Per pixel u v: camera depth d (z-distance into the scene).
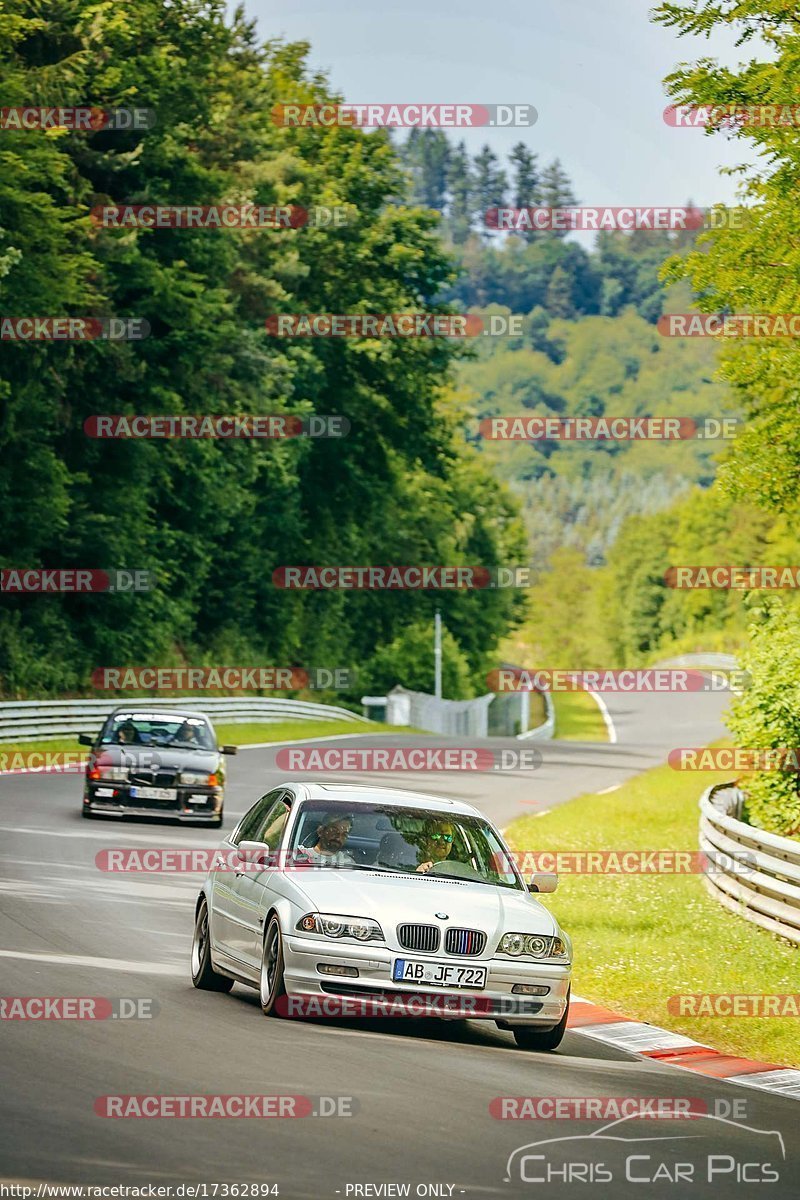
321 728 95.06
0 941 22.20
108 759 39.94
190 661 99.69
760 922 30.39
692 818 52.25
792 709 41.69
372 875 19.41
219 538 107.31
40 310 69.38
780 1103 16.41
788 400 42.81
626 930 29.80
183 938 24.27
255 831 21.12
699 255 41.59
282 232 99.75
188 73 87.69
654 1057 19.05
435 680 140.62
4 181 66.62
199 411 88.94
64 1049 15.70
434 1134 13.48
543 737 126.00
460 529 163.75
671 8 39.97
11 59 72.44
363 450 119.62
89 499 83.81
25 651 77.44
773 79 38.34
